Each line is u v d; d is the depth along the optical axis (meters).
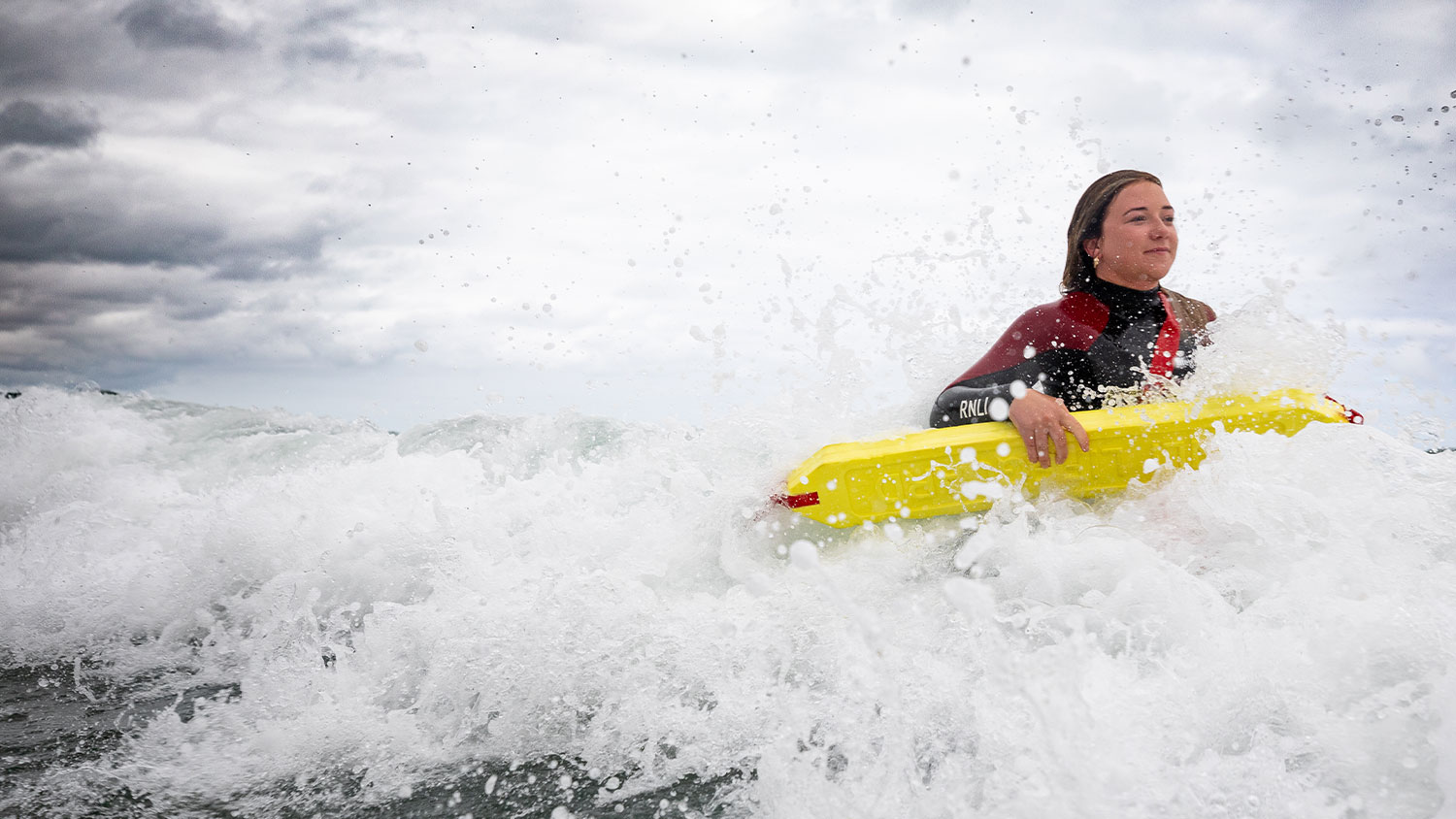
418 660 2.38
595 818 1.68
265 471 5.03
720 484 2.82
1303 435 2.47
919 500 2.59
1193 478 2.48
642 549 2.78
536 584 2.68
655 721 2.02
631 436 4.58
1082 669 1.79
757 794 1.71
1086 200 3.08
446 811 1.75
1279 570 2.21
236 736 2.14
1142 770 1.55
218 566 3.38
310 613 2.91
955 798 1.58
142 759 2.02
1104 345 2.94
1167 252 2.95
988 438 2.57
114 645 2.89
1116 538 2.39
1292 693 1.71
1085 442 2.41
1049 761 1.59
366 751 2.02
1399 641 1.78
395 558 3.09
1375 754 1.53
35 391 6.21
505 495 3.54
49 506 4.64
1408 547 2.19
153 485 4.90
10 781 1.92
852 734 1.84
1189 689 1.75
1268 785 1.50
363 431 5.70
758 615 2.39
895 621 2.25
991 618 1.75
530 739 2.02
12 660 2.78
